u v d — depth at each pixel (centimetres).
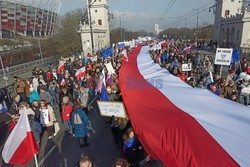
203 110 432
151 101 523
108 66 1230
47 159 698
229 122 378
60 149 755
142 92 598
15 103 931
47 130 837
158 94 555
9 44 4928
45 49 4766
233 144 312
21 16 7688
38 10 8681
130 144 543
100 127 914
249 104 896
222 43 5722
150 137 387
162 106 477
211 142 320
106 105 652
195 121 381
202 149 309
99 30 5316
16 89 1127
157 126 397
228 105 460
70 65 1755
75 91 1114
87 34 4572
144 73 803
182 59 1922
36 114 821
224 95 892
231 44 5062
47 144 793
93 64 1638
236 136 332
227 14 6125
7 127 915
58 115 1071
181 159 318
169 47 2989
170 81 671
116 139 719
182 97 517
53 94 1136
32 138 456
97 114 1055
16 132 459
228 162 279
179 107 452
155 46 2473
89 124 946
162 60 2027
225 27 5809
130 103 563
